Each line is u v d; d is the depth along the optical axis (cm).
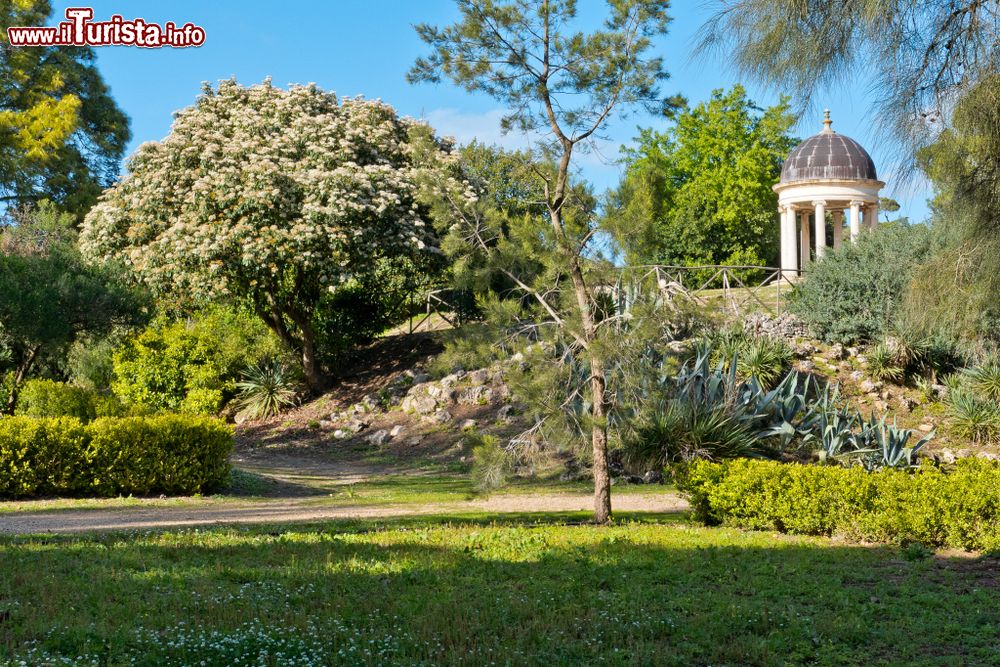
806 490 1034
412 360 2694
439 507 1326
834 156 3256
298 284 2505
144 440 1426
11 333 1952
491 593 693
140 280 2339
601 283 1112
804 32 682
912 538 935
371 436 2220
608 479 1145
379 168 2352
